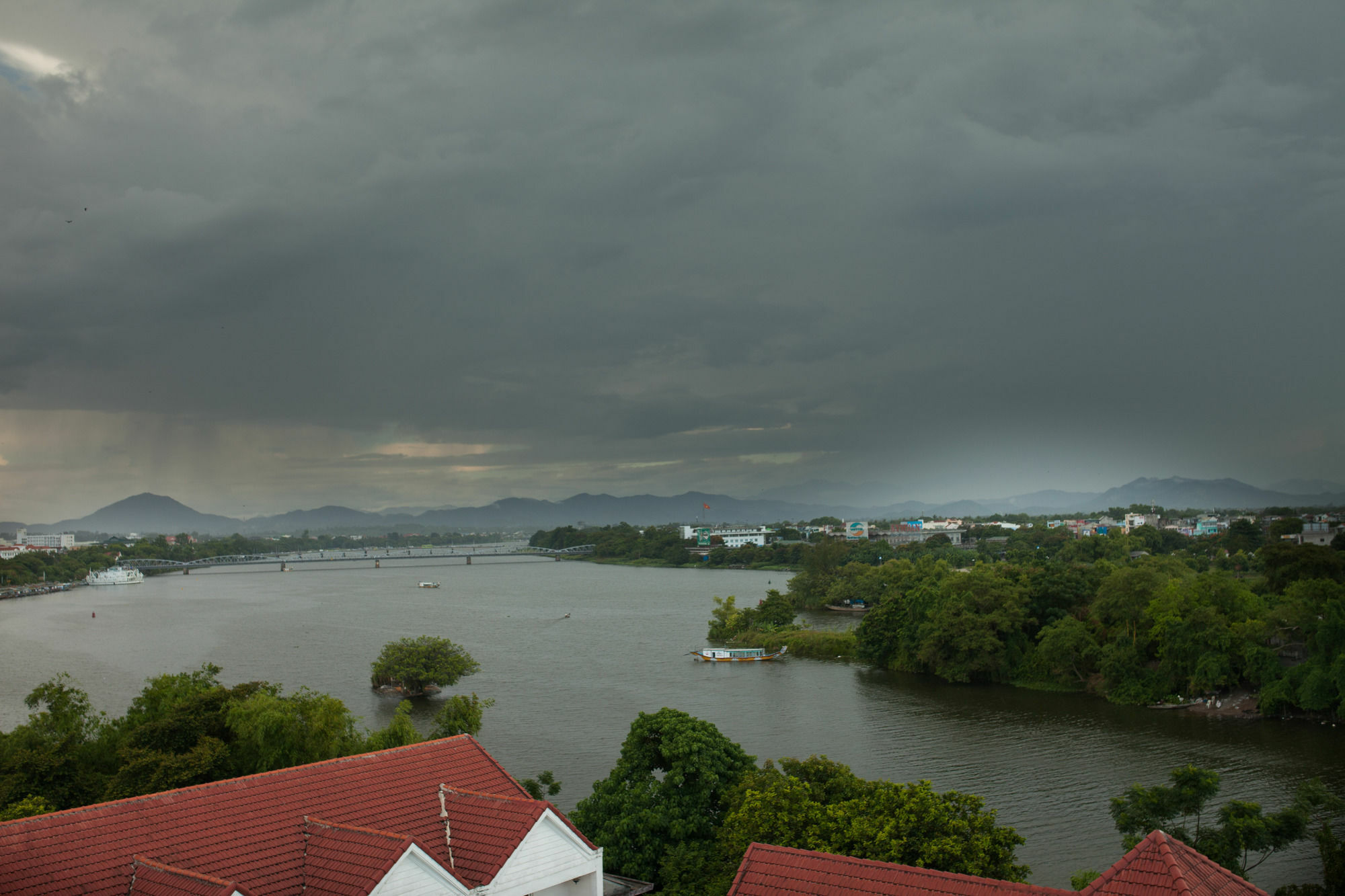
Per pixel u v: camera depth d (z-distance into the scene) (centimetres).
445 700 12019
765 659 15412
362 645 17062
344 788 3647
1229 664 11019
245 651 16238
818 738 9900
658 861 5138
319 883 3091
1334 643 10350
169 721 6456
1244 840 5141
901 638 14200
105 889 2959
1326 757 8819
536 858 3388
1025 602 13650
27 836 3014
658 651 16300
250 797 3453
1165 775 8300
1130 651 11912
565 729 10375
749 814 4641
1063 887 5894
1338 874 5103
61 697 7238
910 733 10081
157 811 3262
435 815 3638
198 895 2775
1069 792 7875
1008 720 10725
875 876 2773
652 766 5791
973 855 4025
